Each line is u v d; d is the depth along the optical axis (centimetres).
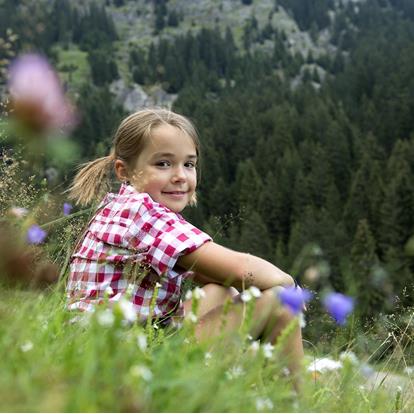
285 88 15688
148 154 287
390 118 11081
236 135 11375
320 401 188
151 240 258
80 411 108
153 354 176
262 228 5350
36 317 170
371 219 6725
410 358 239
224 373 161
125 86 17112
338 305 159
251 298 175
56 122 63
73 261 272
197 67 18575
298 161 9419
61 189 238
